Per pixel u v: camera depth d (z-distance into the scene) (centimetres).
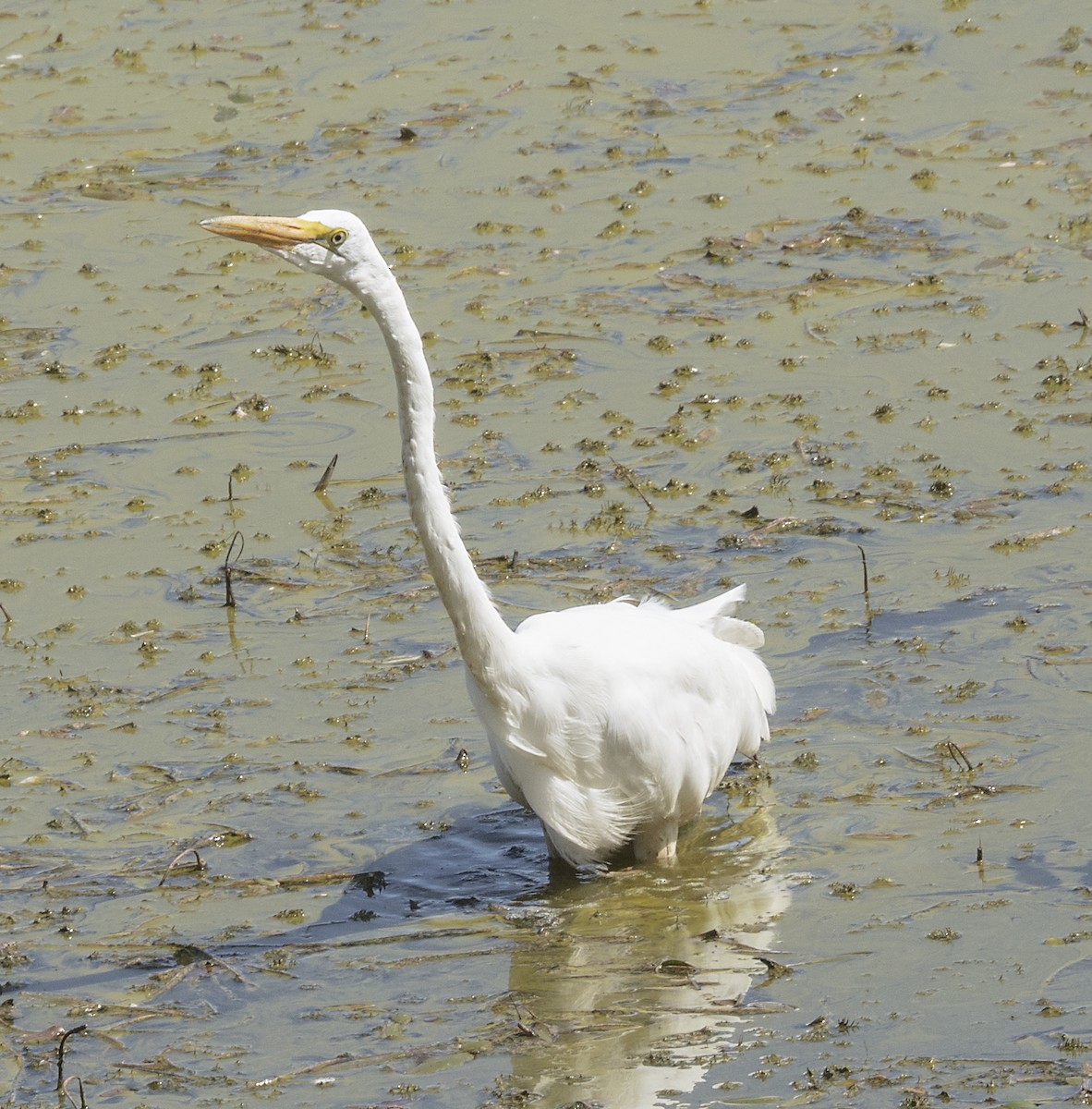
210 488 1551
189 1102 791
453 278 1944
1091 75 2353
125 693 1220
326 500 1517
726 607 1145
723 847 1027
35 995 893
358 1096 786
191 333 1873
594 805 1005
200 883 997
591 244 2005
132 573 1409
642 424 1603
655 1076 783
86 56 2644
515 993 869
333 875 1001
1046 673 1157
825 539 1378
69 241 2116
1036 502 1403
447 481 1523
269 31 2716
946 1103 742
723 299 1853
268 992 884
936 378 1642
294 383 1750
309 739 1152
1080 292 1795
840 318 1789
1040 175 2089
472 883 998
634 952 905
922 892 931
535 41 2619
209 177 2261
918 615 1252
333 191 2186
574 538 1412
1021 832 984
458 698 1198
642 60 2528
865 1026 810
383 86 2492
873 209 2038
